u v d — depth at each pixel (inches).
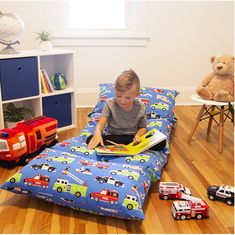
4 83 97.4
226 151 96.7
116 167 68.2
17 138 85.0
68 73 116.0
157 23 137.1
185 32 139.7
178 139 105.4
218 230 61.7
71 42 133.8
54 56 119.2
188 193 72.3
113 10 136.0
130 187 62.4
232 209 68.4
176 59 142.6
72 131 113.3
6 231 60.6
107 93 108.3
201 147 99.3
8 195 72.7
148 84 144.3
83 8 134.4
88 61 137.5
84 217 65.1
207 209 64.6
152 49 139.9
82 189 63.1
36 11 128.6
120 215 61.1
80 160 71.0
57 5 129.5
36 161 70.4
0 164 86.5
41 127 93.4
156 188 76.1
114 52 138.0
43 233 60.2
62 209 67.6
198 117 101.3
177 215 64.0
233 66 96.7
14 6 126.5
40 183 65.8
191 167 86.7
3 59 95.8
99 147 79.3
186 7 136.7
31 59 102.0
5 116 105.4
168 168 85.9
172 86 145.6
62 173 66.2
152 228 61.9
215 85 97.3
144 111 84.0
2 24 98.8
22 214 65.8
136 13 135.1
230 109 95.2
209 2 137.3
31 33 130.2
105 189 62.2
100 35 134.4
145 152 77.9
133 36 136.2
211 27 140.3
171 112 104.3
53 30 131.7
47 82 108.8
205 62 144.3
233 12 139.5
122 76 78.4
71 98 115.6
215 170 85.3
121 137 83.2
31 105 111.9
